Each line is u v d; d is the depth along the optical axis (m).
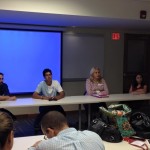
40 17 4.43
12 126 1.04
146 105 4.39
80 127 4.42
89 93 4.77
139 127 2.55
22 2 3.75
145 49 7.01
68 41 6.18
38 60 5.92
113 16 4.32
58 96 4.35
